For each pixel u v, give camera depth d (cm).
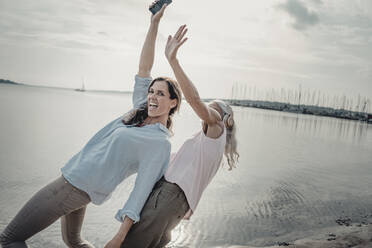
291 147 2627
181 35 221
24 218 225
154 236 232
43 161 1306
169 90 247
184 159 251
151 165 230
